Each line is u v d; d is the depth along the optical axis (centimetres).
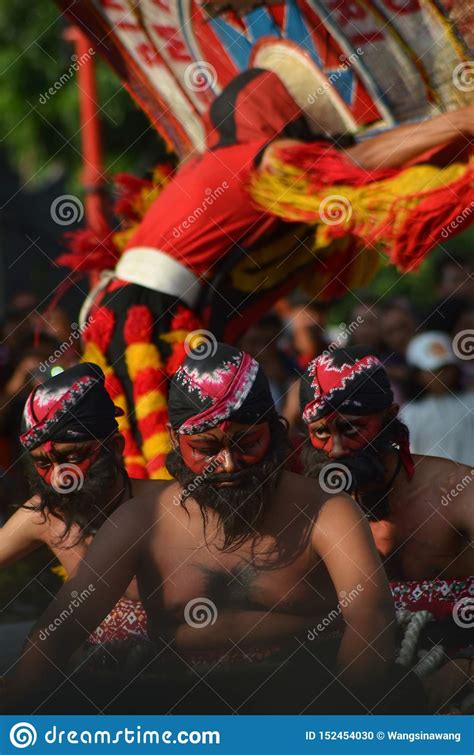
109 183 1658
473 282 1805
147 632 860
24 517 902
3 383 1842
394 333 1673
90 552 806
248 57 1240
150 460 1091
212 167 1180
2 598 1225
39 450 855
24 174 3494
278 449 797
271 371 1775
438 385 1461
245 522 784
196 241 1169
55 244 3588
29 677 789
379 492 897
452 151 1101
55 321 1658
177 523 811
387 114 1155
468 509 900
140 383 1116
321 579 813
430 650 839
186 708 793
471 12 1084
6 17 2831
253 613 816
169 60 1291
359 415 862
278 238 1196
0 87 2877
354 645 773
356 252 1262
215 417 768
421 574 916
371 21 1141
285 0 1191
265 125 1183
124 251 1223
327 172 1113
